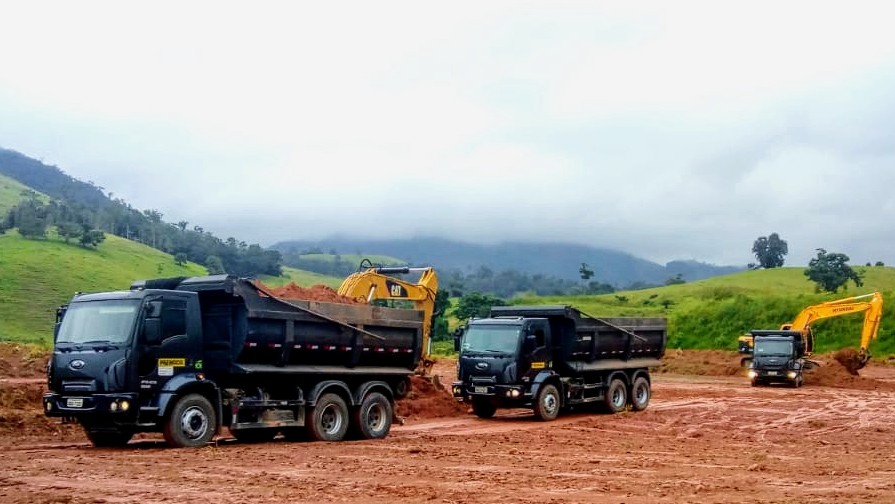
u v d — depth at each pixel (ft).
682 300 351.05
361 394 65.26
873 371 183.21
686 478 45.27
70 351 54.34
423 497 38.40
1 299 269.64
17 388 75.92
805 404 105.19
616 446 61.72
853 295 232.73
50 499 36.58
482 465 50.11
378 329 67.31
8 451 54.24
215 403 57.52
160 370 54.80
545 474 46.32
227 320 58.29
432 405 90.12
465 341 85.05
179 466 47.39
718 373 177.27
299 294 83.56
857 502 37.86
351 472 46.19
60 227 383.65
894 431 76.02
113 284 317.42
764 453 58.18
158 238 458.91
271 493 38.93
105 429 54.44
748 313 238.48
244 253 486.79
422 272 101.30
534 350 83.41
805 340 156.46
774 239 567.18
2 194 574.15
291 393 62.08
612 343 91.66
